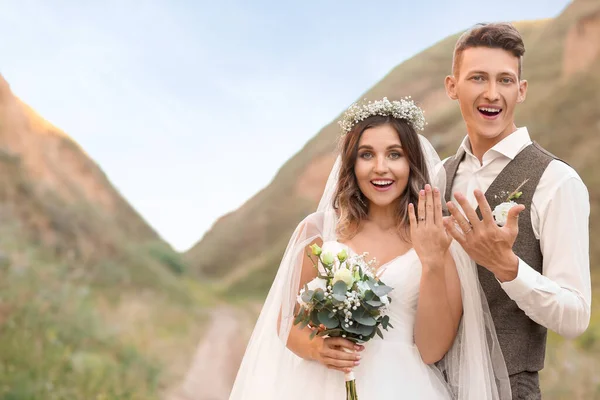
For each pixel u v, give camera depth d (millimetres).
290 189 45250
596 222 18234
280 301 3205
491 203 3057
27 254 11367
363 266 2973
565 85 25109
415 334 3020
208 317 18453
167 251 30594
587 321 2740
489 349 2979
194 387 9766
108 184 29641
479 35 3047
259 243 43594
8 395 6602
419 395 2945
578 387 8414
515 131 3070
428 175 3182
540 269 2941
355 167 3186
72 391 7180
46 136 26328
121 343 9977
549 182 2900
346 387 2898
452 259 3051
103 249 18172
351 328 2816
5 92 23328
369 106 3184
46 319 8812
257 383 3160
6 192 16172
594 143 21812
